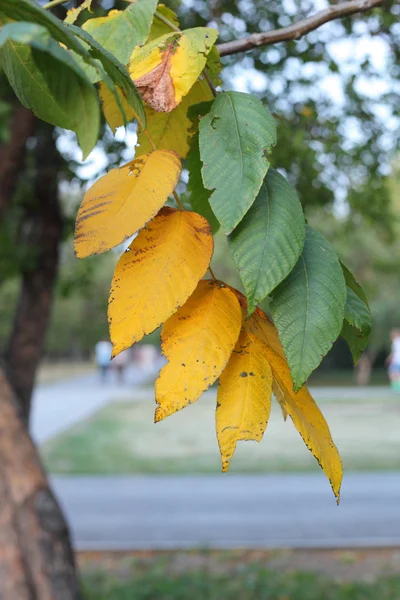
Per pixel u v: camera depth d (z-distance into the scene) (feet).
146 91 3.20
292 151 17.85
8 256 21.49
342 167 21.50
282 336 2.74
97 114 2.44
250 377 2.79
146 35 3.38
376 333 105.09
